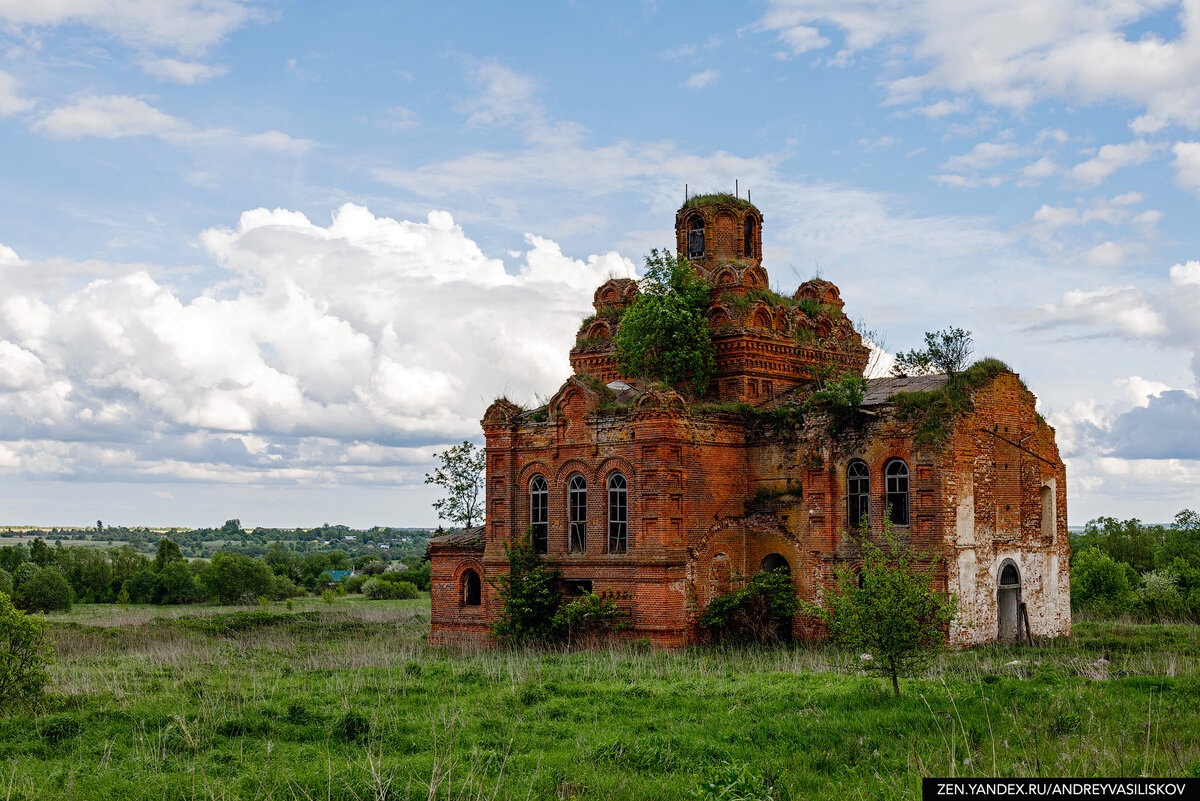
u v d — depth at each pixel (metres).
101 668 38.22
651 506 43.38
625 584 43.75
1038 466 46.34
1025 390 45.62
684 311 47.91
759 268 51.62
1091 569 63.06
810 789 19.47
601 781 20.14
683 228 54.41
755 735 23.45
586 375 47.25
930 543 40.28
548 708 26.97
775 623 44.00
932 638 27.11
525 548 46.25
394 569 130.50
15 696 27.25
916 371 51.62
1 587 87.38
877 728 23.12
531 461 47.69
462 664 37.38
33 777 20.28
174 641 51.16
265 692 30.97
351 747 23.11
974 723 22.83
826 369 49.25
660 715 26.30
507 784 19.83
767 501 46.03
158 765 21.45
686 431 44.19
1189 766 18.53
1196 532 92.19
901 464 41.84
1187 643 41.03
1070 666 32.38
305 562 140.75
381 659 39.97
